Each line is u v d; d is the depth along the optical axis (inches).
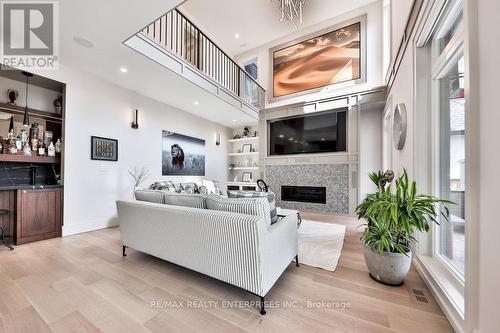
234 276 63.2
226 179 275.1
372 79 187.9
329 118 205.0
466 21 45.9
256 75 254.2
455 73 71.8
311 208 208.8
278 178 228.5
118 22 90.1
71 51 111.0
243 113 221.0
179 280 75.9
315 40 216.7
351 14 197.9
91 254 98.3
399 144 103.8
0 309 58.6
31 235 113.0
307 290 69.9
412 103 88.9
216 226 64.6
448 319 54.6
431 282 68.0
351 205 189.9
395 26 126.3
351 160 190.5
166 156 193.0
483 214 41.7
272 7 192.4
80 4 80.2
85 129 135.1
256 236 57.9
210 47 189.5
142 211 85.4
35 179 125.1
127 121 159.9
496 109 38.3
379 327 53.0
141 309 59.7
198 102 188.9
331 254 99.3
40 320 54.7
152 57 119.0
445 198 77.5
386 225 70.1
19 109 112.8
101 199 143.6
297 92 224.2
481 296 41.9
